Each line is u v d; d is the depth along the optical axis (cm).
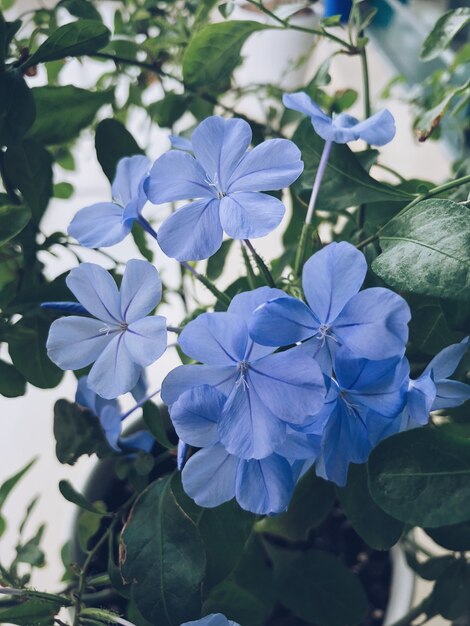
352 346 10
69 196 19
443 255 11
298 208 16
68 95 16
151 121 17
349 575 16
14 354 15
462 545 13
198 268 23
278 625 18
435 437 11
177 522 13
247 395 10
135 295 11
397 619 16
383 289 10
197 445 10
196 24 17
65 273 14
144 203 12
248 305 10
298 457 10
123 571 12
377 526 13
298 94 12
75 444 14
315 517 15
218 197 11
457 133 21
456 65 18
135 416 17
